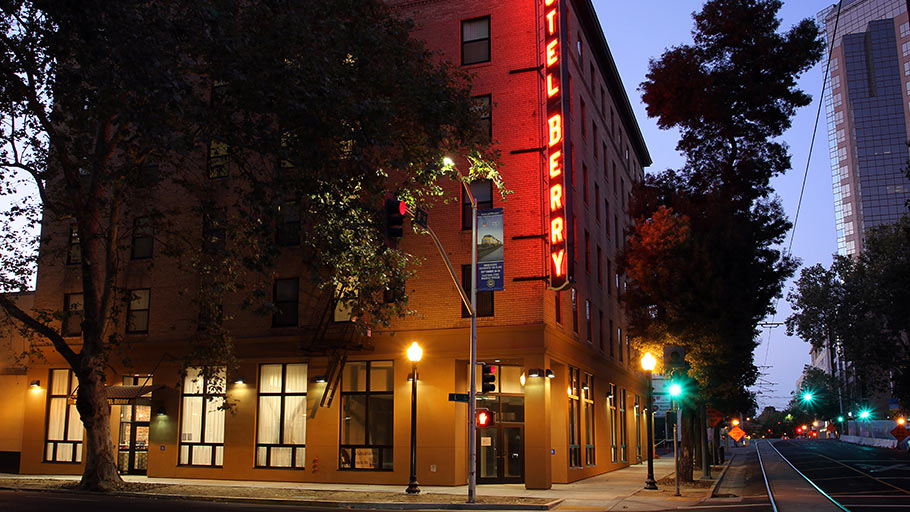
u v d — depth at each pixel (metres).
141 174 23.02
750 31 32.16
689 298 27.97
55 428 32.44
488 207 28.17
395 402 27.61
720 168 32.47
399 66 20.98
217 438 29.92
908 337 67.56
